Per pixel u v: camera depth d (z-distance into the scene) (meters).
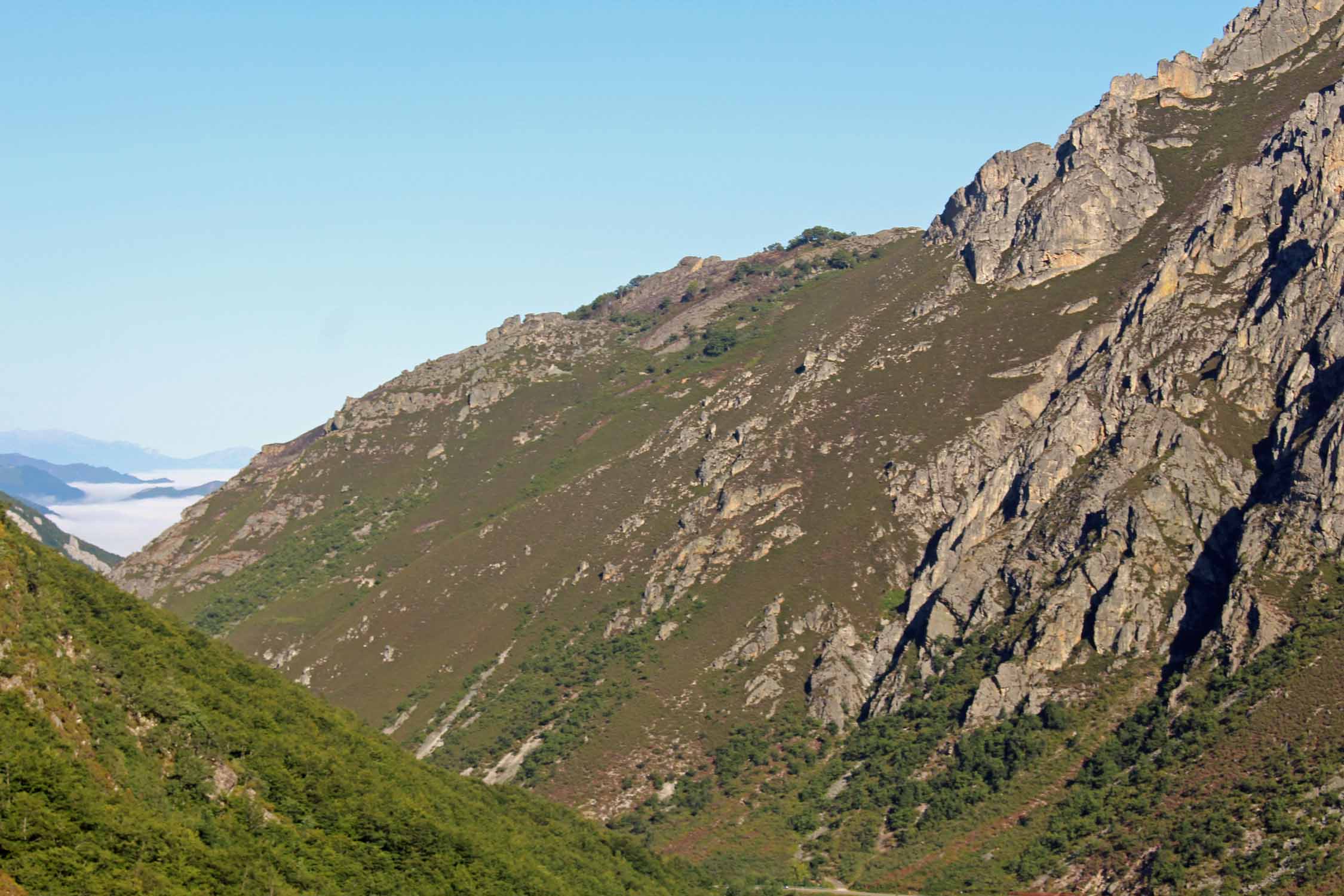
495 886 151.88
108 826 117.31
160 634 163.38
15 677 123.75
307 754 152.75
